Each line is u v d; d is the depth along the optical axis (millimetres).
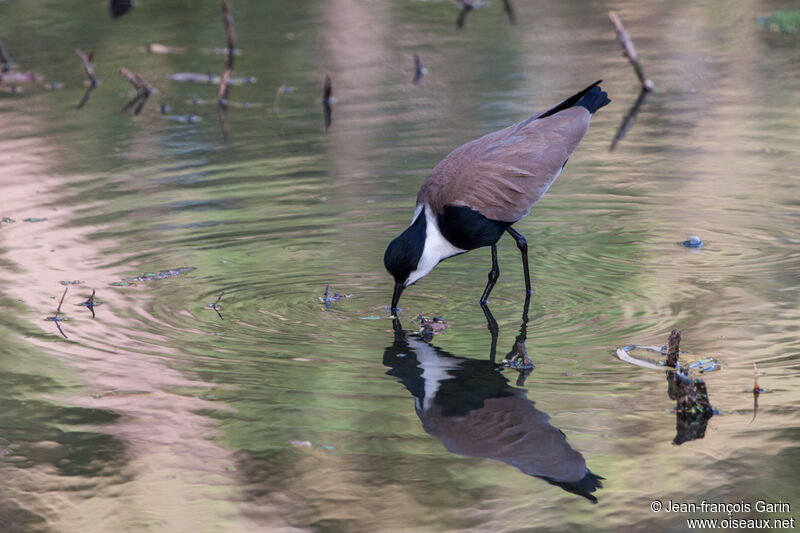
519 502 7047
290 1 29250
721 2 27969
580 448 7703
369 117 18422
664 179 15008
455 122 17703
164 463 7699
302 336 10148
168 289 11375
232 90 20625
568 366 9203
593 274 11680
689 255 12117
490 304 10961
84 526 6938
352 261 12273
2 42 24578
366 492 7223
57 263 12086
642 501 6996
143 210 14062
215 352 9727
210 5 28703
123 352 9711
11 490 7391
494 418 8250
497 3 28875
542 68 21453
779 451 7520
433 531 6727
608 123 18031
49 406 8641
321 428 8180
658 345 9570
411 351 9711
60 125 18328
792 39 23469
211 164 16094
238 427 8227
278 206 14148
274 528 6832
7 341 9938
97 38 24906
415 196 14391
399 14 27562
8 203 14281
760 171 15133
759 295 10703
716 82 20250
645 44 23516
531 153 11062
